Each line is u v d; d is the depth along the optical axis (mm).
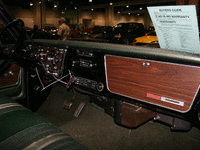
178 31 805
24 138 692
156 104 1050
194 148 1230
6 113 885
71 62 1472
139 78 1087
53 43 1519
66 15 30609
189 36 788
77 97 1927
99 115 1737
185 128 1211
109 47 1179
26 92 1957
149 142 1373
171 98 981
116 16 33344
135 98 1141
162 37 906
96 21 32719
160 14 798
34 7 26656
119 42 8414
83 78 1429
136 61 1074
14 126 771
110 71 1232
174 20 772
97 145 1471
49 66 1604
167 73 959
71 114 1881
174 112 998
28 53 1605
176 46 898
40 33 2391
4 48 1738
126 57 1116
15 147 650
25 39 1765
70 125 1710
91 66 1321
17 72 1854
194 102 905
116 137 1503
